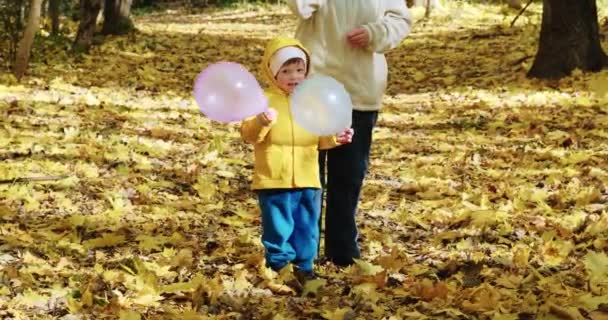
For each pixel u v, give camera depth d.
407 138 10.37
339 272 5.82
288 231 5.48
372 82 5.68
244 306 5.16
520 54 15.33
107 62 16.11
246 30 25.56
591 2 12.97
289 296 5.37
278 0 33.56
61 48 16.50
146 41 19.66
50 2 18.41
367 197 7.90
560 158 8.88
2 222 6.66
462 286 5.56
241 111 5.07
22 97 11.96
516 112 11.22
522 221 6.96
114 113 11.32
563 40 12.91
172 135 10.24
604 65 12.98
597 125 10.16
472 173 8.63
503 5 24.31
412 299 5.32
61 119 10.75
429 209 7.48
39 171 8.19
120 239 6.31
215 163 9.02
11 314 4.86
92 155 8.84
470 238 6.59
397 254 6.02
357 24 5.59
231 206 7.56
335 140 5.39
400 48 18.36
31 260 5.82
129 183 8.04
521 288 5.46
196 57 18.03
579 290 5.36
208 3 36.72
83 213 7.09
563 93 11.95
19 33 15.52
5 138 9.35
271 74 5.44
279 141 5.40
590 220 6.77
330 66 5.61
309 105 5.09
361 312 5.12
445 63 16.06
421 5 22.50
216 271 5.77
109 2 21.06
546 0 13.00
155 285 5.32
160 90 13.72
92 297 5.04
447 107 12.07
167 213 7.20
